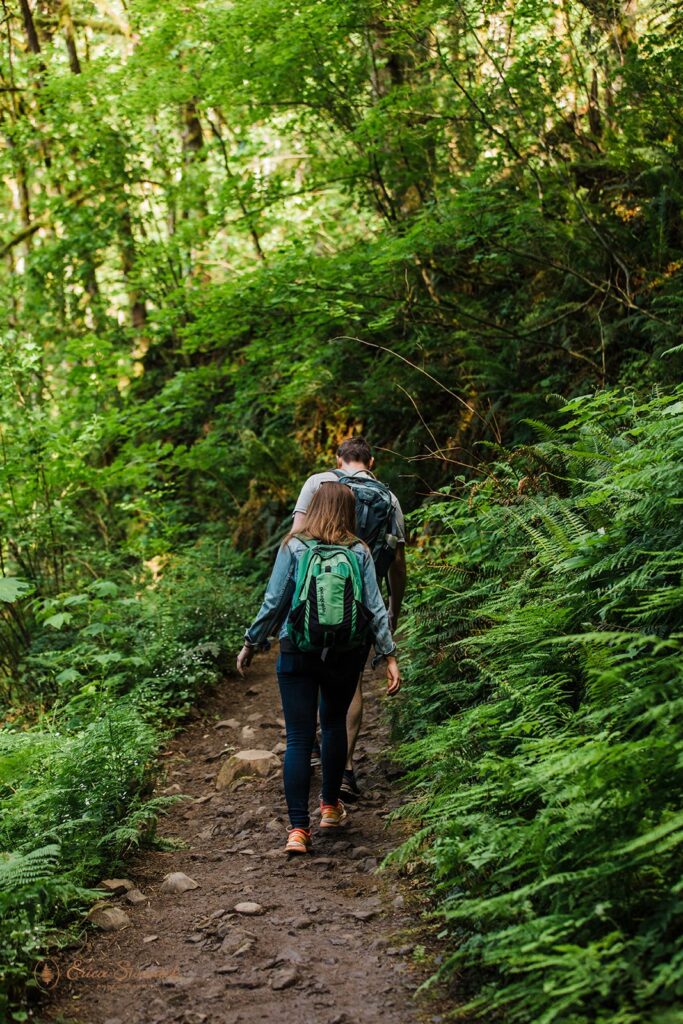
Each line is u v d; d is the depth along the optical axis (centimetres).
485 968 276
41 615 663
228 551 938
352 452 473
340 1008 271
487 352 823
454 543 511
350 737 455
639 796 241
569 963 214
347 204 1046
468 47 845
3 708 668
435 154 950
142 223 1304
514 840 260
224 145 1110
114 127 1234
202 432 1227
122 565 936
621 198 833
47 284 1306
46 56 1151
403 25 809
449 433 833
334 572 385
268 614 401
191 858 413
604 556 380
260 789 492
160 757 566
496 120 820
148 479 910
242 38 891
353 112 958
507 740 349
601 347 725
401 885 353
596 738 257
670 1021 193
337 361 998
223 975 297
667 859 239
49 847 309
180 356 1330
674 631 332
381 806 443
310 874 377
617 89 842
